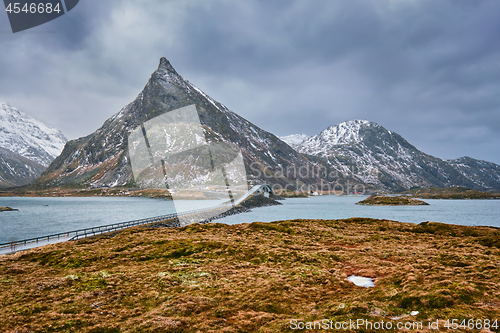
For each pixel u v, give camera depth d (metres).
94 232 56.06
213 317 17.64
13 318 17.14
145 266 29.12
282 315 17.34
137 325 16.42
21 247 44.81
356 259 31.31
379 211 160.75
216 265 29.45
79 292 21.75
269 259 31.94
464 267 24.72
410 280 21.38
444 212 162.38
